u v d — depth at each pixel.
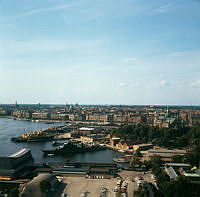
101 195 195.88
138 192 190.12
